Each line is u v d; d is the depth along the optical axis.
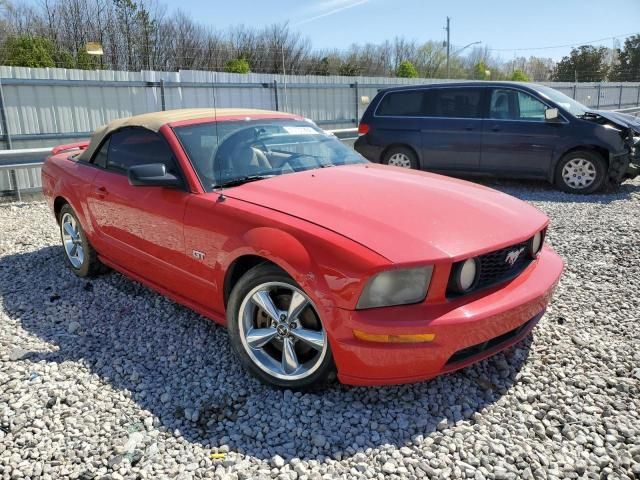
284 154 3.80
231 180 3.42
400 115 9.50
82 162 4.61
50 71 10.52
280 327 2.85
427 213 2.85
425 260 2.46
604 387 2.90
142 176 3.26
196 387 2.99
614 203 7.60
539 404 2.76
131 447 2.48
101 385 3.04
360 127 9.91
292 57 32.69
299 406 2.76
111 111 11.48
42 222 6.98
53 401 2.84
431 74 48.44
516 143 8.55
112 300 4.24
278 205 2.98
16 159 8.05
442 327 2.44
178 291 3.62
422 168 9.41
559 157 8.34
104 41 29.56
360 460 2.37
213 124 3.81
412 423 2.63
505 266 2.85
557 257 3.35
